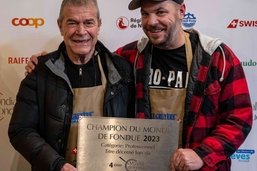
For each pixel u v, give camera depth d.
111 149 1.56
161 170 1.56
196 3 2.01
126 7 2.03
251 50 2.01
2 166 2.13
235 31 2.01
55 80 1.60
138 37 2.05
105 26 2.05
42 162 1.48
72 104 1.61
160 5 1.57
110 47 2.06
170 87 1.67
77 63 1.63
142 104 1.69
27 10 2.04
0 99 2.10
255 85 2.02
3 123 2.10
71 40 1.56
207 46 1.64
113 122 1.56
